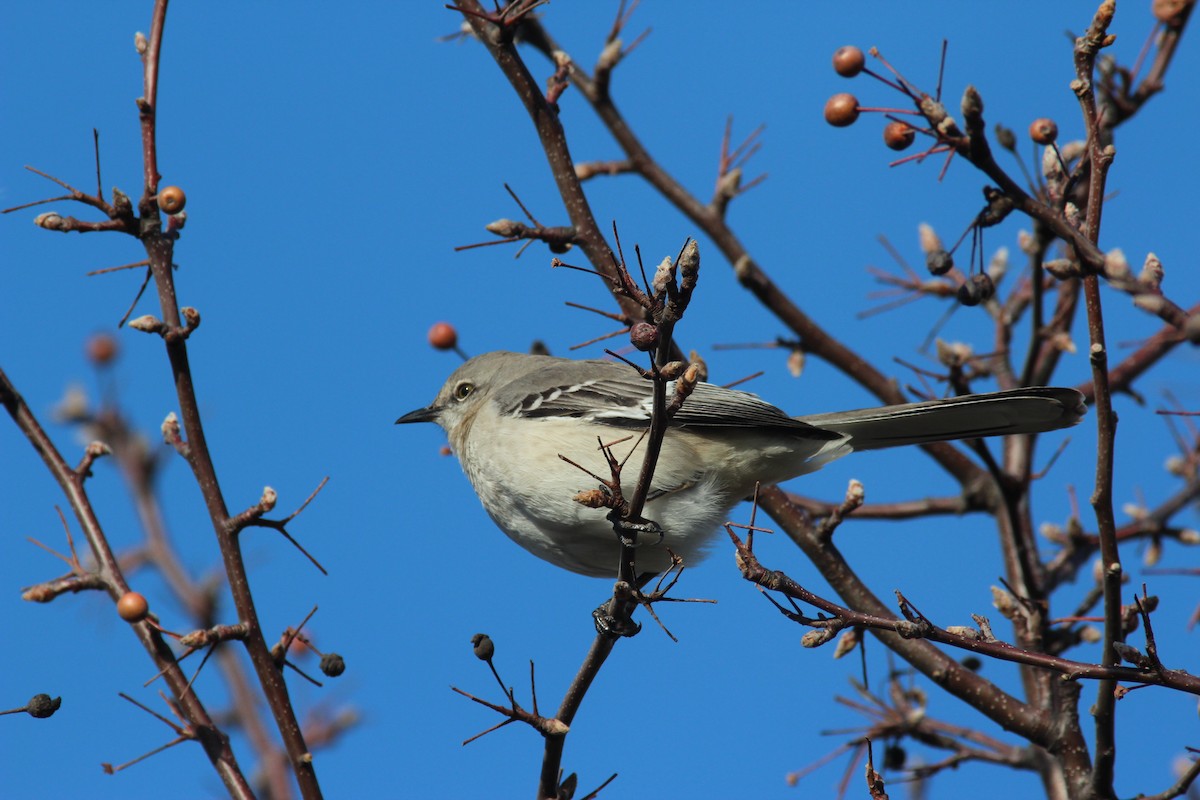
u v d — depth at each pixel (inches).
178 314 335.3
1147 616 287.7
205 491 330.3
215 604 386.9
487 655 325.4
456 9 437.7
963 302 382.6
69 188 331.6
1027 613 423.2
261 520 328.2
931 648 423.5
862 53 368.5
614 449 427.2
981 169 345.1
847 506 441.1
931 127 348.8
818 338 514.9
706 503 433.1
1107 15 331.0
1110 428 323.6
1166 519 489.7
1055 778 430.0
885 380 513.3
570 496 425.4
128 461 404.8
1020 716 410.9
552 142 463.5
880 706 437.1
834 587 440.5
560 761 334.0
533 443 433.4
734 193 520.7
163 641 339.9
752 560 291.3
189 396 333.7
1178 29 443.2
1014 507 460.1
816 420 454.3
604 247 446.9
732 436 439.8
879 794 293.3
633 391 442.3
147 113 339.0
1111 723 348.8
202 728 330.0
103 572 334.6
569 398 444.1
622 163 526.0
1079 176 369.1
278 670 323.3
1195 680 283.1
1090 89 337.4
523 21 466.3
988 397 439.8
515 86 467.5
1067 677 285.4
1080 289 466.3
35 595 326.3
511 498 442.9
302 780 315.9
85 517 342.6
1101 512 324.2
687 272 253.3
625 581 324.8
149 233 336.5
